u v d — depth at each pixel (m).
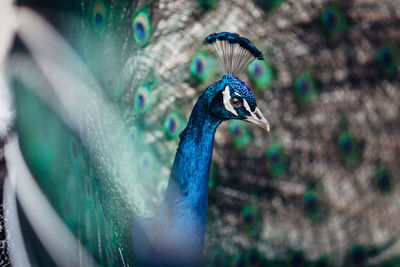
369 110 3.85
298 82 3.86
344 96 3.87
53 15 2.32
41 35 2.35
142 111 3.09
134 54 2.97
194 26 3.51
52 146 2.19
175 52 3.39
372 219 3.63
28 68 2.33
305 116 3.85
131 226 2.27
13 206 2.09
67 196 2.09
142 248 2.22
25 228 2.02
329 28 3.96
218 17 3.66
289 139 3.82
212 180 3.70
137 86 3.03
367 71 3.89
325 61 3.89
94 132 2.19
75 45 2.22
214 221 3.54
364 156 3.79
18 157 2.24
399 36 3.89
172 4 3.43
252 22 3.79
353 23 3.96
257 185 3.71
